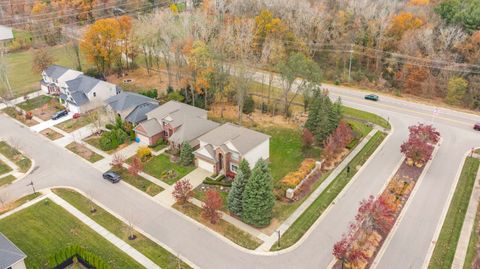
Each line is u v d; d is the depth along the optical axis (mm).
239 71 53969
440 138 50812
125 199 40812
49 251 33719
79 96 61938
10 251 30359
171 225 36750
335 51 77188
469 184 41281
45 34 100500
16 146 51031
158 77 76750
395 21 72500
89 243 34562
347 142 48656
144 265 31984
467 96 61281
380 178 42750
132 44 76375
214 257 32750
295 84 65438
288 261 32062
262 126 55938
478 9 67125
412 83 67375
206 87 58906
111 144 51062
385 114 58375
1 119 61094
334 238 34344
